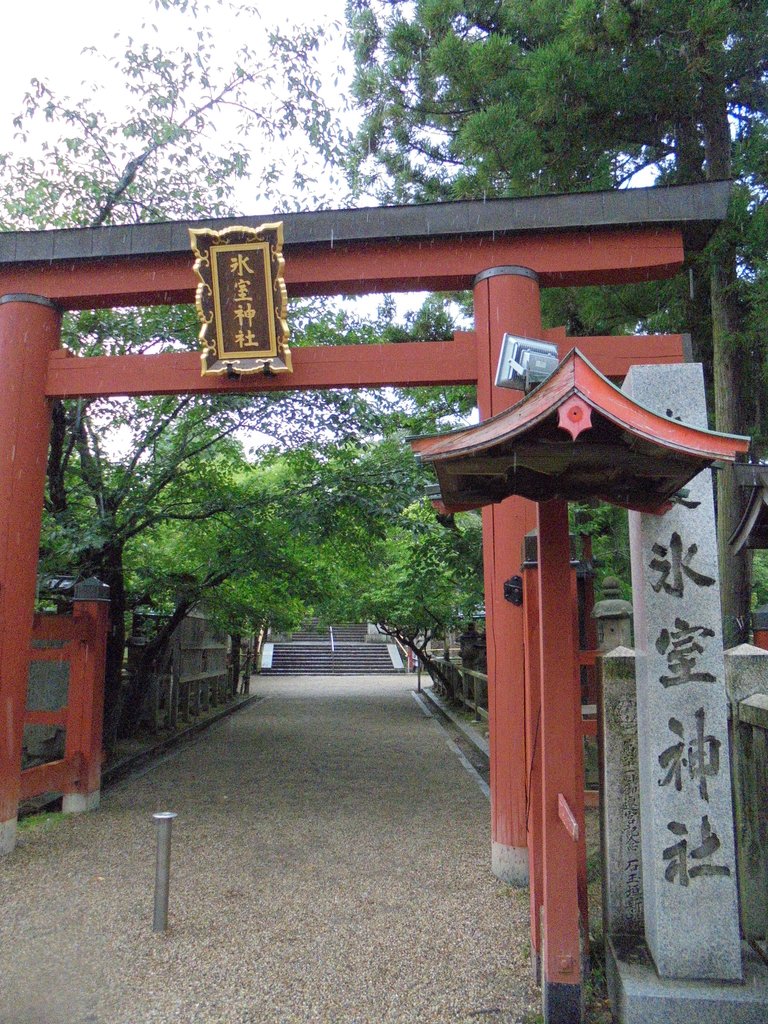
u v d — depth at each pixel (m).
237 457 10.81
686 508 3.77
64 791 7.35
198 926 4.64
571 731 3.58
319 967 4.11
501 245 6.32
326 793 8.32
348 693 20.70
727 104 8.70
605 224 6.16
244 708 16.94
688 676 3.64
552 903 3.50
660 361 6.07
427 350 6.36
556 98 8.23
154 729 11.86
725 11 7.28
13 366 6.59
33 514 6.55
